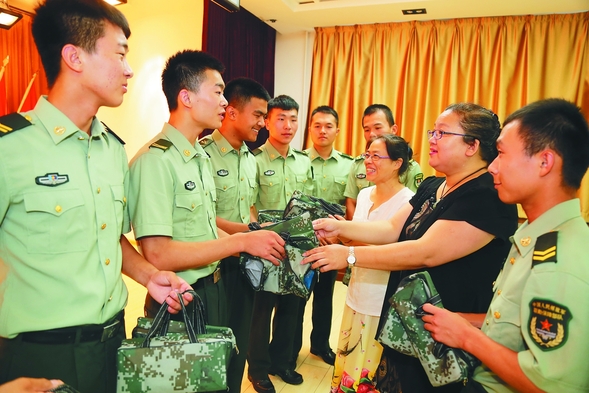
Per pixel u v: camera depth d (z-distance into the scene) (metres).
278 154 2.71
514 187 0.90
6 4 3.39
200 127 1.50
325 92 4.73
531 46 4.01
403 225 1.60
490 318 0.95
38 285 0.95
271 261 1.39
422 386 1.23
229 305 1.92
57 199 0.96
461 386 1.15
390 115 2.83
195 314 1.15
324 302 2.63
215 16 3.99
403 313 1.07
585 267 0.76
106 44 1.01
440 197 1.41
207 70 1.44
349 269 2.04
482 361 0.90
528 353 0.81
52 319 0.95
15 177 0.93
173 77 1.45
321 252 1.38
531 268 0.85
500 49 4.10
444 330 0.99
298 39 4.94
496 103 4.18
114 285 1.08
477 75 4.19
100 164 1.08
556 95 3.97
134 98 5.00
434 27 4.30
